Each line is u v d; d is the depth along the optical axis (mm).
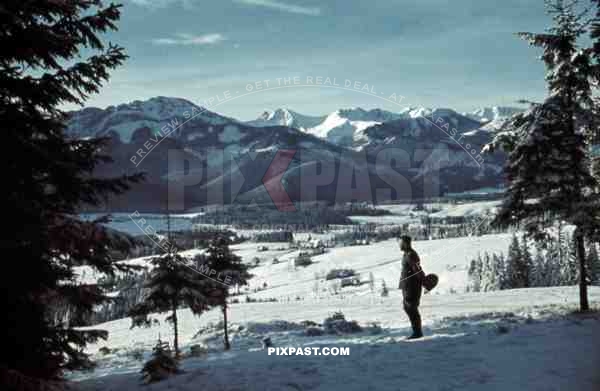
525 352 7363
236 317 41906
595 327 9148
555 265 73000
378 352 8188
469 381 6066
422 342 8773
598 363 6488
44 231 7324
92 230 7832
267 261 95812
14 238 6801
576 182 15125
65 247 7699
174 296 20828
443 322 14266
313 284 78938
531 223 15609
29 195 7238
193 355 14930
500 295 35094
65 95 8172
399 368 6914
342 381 6473
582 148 15734
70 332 8055
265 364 7828
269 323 25672
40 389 6625
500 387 5746
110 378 9000
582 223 14828
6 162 7098
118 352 22172
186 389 6844
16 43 7512
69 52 8078
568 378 5938
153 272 20844
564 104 15461
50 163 7426
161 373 7969
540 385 5734
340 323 15125
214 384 6879
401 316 28125
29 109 7918
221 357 10336
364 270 85000
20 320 7359
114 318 57688
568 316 12047
